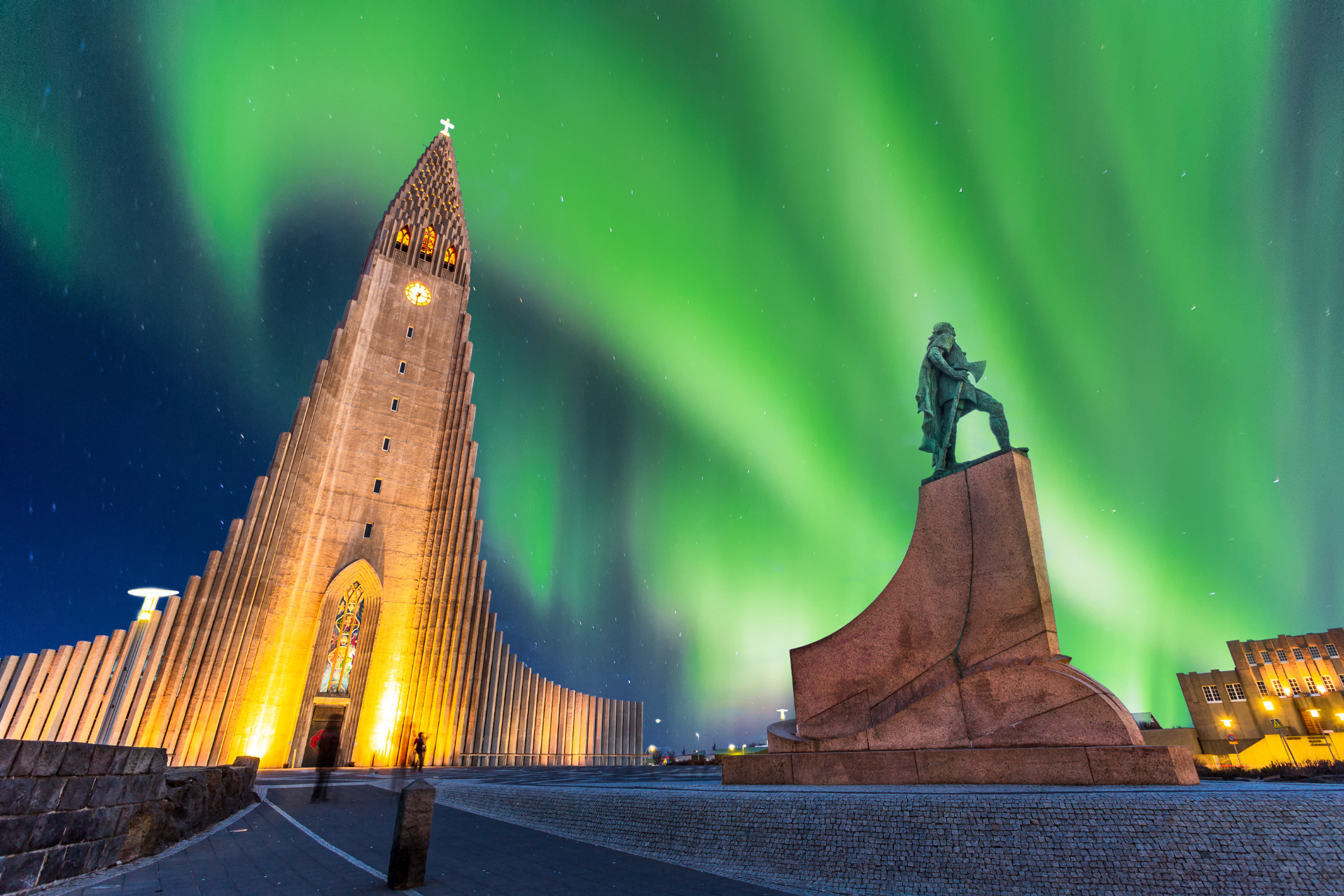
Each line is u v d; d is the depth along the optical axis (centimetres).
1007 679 909
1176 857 567
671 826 855
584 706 4919
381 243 4888
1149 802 607
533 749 4406
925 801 690
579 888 663
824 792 791
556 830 1023
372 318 4612
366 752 3631
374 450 4294
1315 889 523
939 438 1196
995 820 643
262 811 1307
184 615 3372
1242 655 4991
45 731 3225
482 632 4175
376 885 673
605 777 2031
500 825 1103
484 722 4009
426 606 4056
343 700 3681
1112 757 775
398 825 680
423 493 4372
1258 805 581
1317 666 4675
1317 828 557
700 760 3478
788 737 1090
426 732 3750
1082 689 843
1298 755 4147
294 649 3662
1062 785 789
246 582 3534
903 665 1034
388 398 4469
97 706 3303
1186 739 3556
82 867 683
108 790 743
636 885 675
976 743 895
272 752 3425
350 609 3909
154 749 878
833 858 684
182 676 3256
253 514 3672
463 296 5091
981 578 1010
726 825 796
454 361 4828
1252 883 538
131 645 3444
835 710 1067
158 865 755
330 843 934
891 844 669
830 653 1109
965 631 994
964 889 605
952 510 1087
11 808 586
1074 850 598
